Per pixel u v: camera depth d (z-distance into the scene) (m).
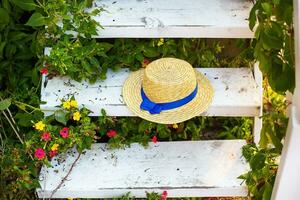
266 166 2.48
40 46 2.72
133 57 2.72
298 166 2.22
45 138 2.55
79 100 2.61
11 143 2.79
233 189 2.58
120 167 2.65
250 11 2.51
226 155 2.67
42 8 2.70
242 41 2.87
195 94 2.58
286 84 2.34
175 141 2.75
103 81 2.68
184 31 2.62
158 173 2.62
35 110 2.61
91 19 2.62
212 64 2.98
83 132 2.60
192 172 2.62
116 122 2.78
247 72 2.71
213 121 3.05
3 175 2.72
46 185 2.61
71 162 2.67
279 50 2.36
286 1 2.27
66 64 2.58
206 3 2.70
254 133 2.71
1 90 2.94
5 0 2.80
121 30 2.62
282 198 2.35
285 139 2.21
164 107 2.54
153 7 2.70
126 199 2.59
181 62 2.59
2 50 2.84
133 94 2.62
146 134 2.77
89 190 2.59
